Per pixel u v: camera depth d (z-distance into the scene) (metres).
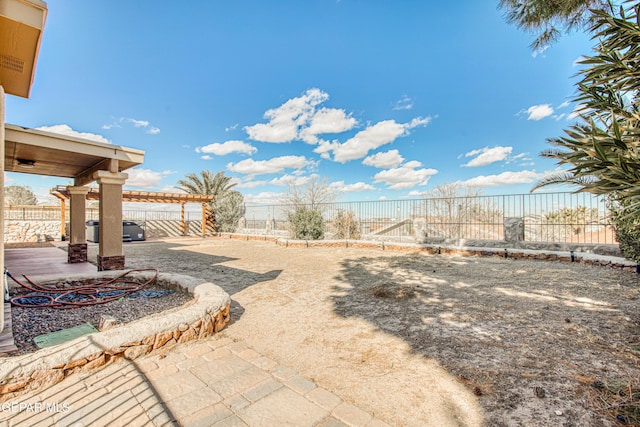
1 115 2.84
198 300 3.71
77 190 8.27
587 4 3.28
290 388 2.21
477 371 2.47
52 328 3.22
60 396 2.07
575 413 1.88
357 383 2.32
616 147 1.97
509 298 4.66
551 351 2.81
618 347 2.84
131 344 2.64
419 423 1.83
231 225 20.84
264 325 3.65
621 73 2.38
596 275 6.12
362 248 12.07
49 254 10.27
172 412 1.90
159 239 18.16
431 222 11.52
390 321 3.74
